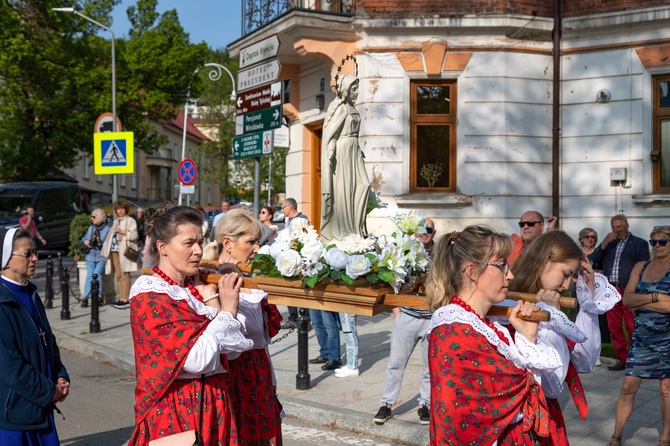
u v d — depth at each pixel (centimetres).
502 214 1291
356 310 352
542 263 360
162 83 3494
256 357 397
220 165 4119
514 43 1295
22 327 422
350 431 669
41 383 415
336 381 812
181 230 327
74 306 1436
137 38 3509
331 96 1383
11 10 3048
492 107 1291
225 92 4122
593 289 399
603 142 1293
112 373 920
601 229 1295
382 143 1292
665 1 1232
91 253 1422
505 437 301
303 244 374
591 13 1284
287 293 368
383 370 862
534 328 319
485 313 315
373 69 1290
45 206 2866
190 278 352
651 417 655
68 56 3180
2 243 432
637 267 576
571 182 1316
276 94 949
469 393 291
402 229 437
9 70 3044
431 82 1309
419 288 375
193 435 308
